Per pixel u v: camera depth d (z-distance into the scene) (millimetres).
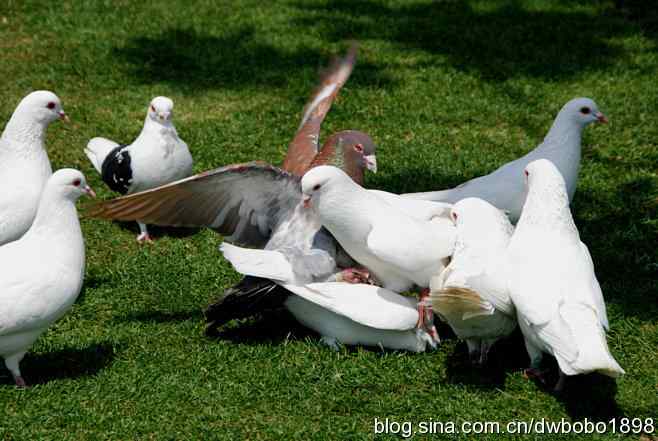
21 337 5941
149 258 8391
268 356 6750
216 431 5820
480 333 6418
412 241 6359
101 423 5871
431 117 11625
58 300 5973
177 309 7527
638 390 6363
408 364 6641
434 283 6492
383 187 9969
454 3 15820
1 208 7164
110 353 6770
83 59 13133
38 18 14516
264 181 6836
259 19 14758
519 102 12016
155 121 8820
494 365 6727
